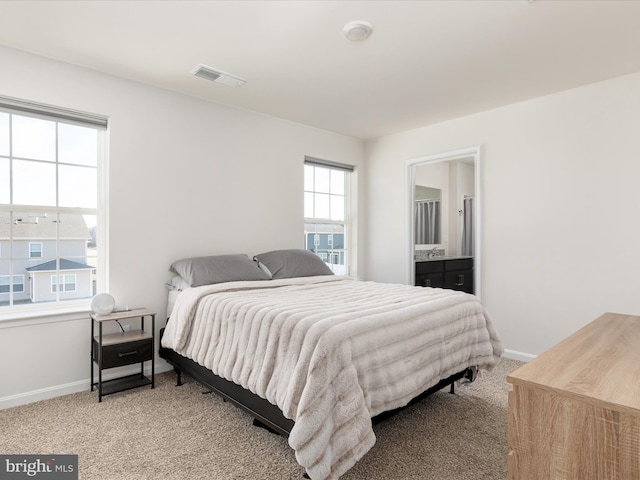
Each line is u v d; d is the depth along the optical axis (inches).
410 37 90.4
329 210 181.3
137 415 89.3
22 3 77.2
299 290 108.5
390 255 177.3
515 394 37.5
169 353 109.5
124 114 114.1
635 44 93.3
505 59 101.7
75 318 104.1
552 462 35.3
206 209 132.3
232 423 85.5
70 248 109.3
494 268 139.9
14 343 95.5
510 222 136.1
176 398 99.3
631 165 111.0
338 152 176.9
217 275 113.7
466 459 71.7
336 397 60.1
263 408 71.5
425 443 77.5
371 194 185.9
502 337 138.1
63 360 102.6
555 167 125.6
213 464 69.8
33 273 103.4
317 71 109.4
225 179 137.5
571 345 49.6
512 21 83.5
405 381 70.9
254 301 86.3
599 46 94.4
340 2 76.9
